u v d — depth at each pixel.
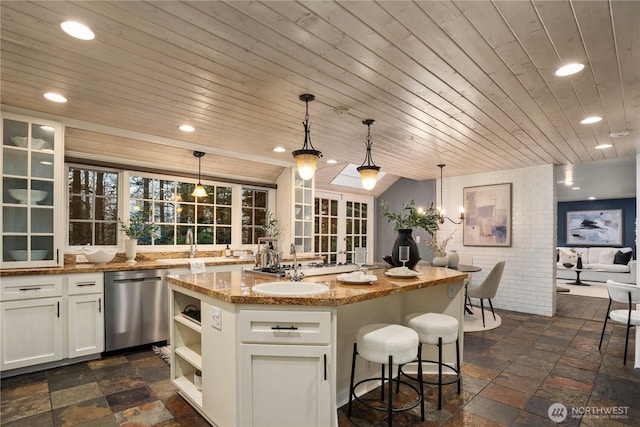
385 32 1.76
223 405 2.01
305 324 1.87
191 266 3.90
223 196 5.16
